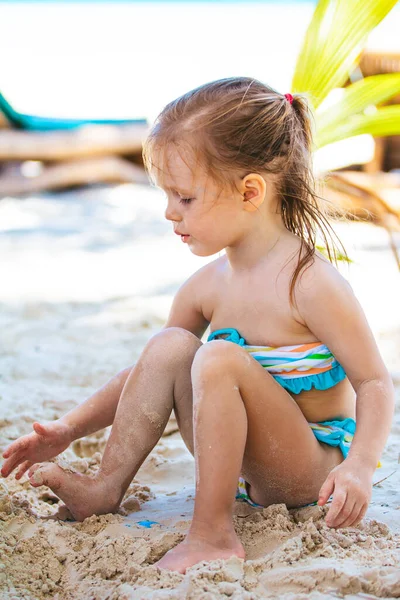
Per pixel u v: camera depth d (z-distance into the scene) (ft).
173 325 5.88
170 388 5.35
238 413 4.81
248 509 5.54
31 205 25.45
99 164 27.48
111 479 5.42
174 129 5.13
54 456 5.73
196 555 4.66
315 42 7.73
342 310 5.07
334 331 5.09
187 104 5.23
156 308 13.12
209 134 5.07
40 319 12.54
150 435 5.40
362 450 4.83
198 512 4.80
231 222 5.22
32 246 19.69
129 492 6.08
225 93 5.23
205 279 5.74
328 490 4.70
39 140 27.04
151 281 15.43
